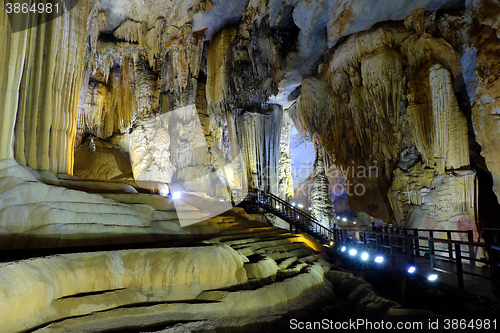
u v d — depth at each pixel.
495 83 7.41
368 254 6.36
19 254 3.12
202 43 14.62
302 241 7.89
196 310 3.39
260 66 13.16
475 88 8.41
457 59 9.38
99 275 3.19
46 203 3.76
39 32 4.91
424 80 9.50
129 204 5.05
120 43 11.70
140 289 3.42
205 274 3.81
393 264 5.53
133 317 3.02
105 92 12.87
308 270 5.57
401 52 10.50
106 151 11.99
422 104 9.53
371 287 5.21
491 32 7.84
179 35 12.61
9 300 2.27
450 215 9.11
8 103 4.02
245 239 6.19
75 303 2.84
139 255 3.59
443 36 9.95
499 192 8.13
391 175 11.73
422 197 9.95
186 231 5.24
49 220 3.61
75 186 5.13
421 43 9.82
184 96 14.32
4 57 3.95
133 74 13.08
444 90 9.21
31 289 2.48
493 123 7.87
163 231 4.76
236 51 13.46
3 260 2.79
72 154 5.97
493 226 9.09
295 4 11.44
